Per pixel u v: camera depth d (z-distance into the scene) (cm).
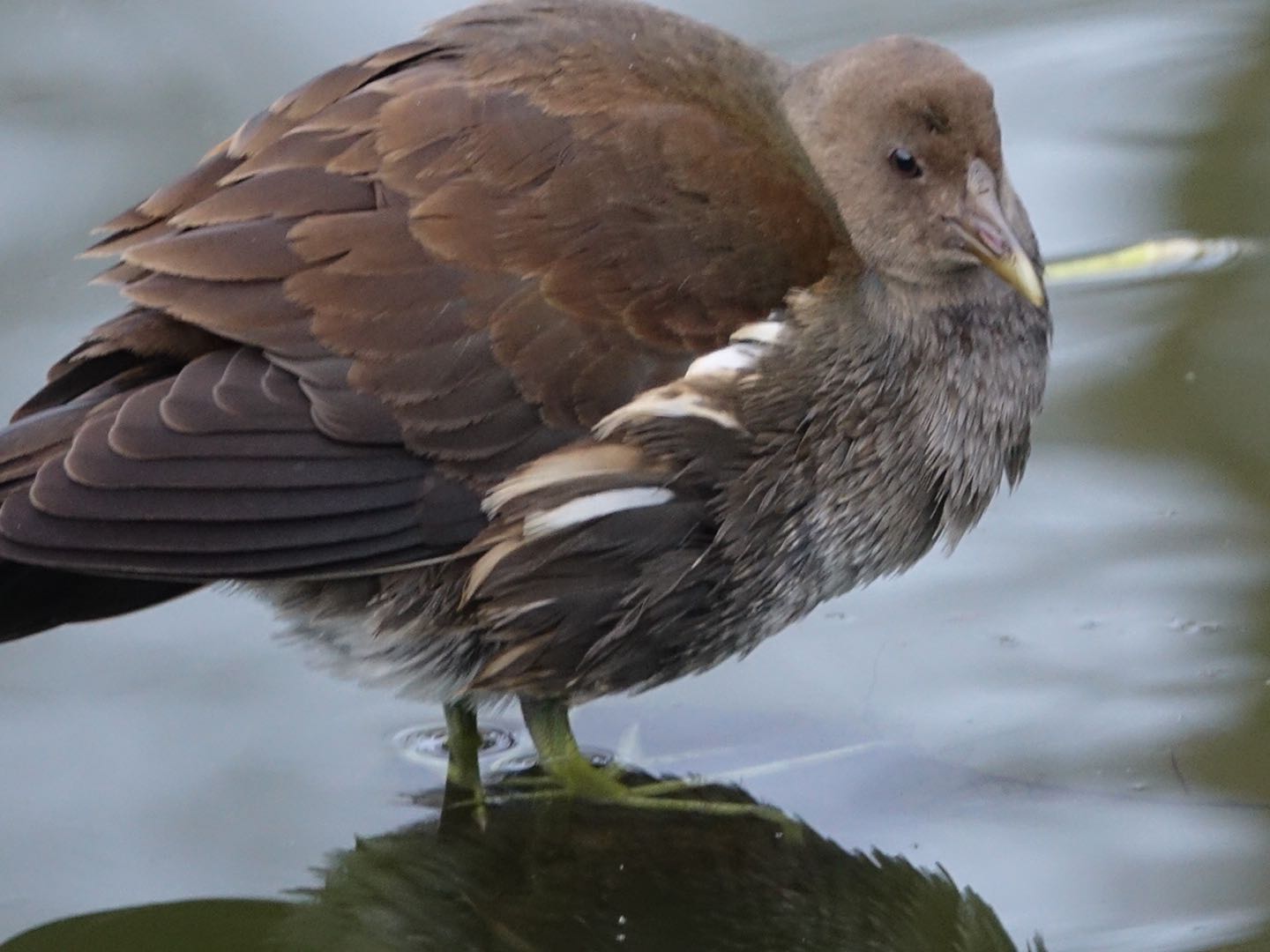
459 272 1011
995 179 1121
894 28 1642
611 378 1022
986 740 1109
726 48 1131
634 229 1029
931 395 1113
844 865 1045
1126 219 1469
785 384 1045
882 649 1184
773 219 1055
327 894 1039
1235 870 1014
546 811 1095
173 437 973
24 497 959
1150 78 1600
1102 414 1316
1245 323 1372
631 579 1046
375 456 1005
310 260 1002
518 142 1030
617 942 1014
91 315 1361
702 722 1148
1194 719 1112
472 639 1065
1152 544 1233
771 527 1059
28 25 1577
